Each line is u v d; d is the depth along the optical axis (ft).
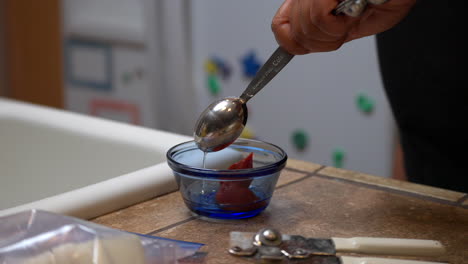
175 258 1.68
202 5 7.30
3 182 3.22
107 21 8.29
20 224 1.57
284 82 6.70
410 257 1.79
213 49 7.33
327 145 6.51
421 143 3.47
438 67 3.19
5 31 8.19
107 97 8.50
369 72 5.99
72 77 8.84
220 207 2.04
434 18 3.13
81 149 2.95
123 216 2.11
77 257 1.48
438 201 2.26
